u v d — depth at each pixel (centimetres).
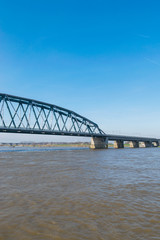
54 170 2219
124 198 1109
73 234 670
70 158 4125
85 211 897
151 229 710
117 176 1844
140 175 1912
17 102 8075
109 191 1266
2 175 1869
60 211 895
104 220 793
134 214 861
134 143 17438
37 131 8506
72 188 1341
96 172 2080
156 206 972
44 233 679
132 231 692
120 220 792
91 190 1287
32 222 773
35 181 1577
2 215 846
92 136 12512
